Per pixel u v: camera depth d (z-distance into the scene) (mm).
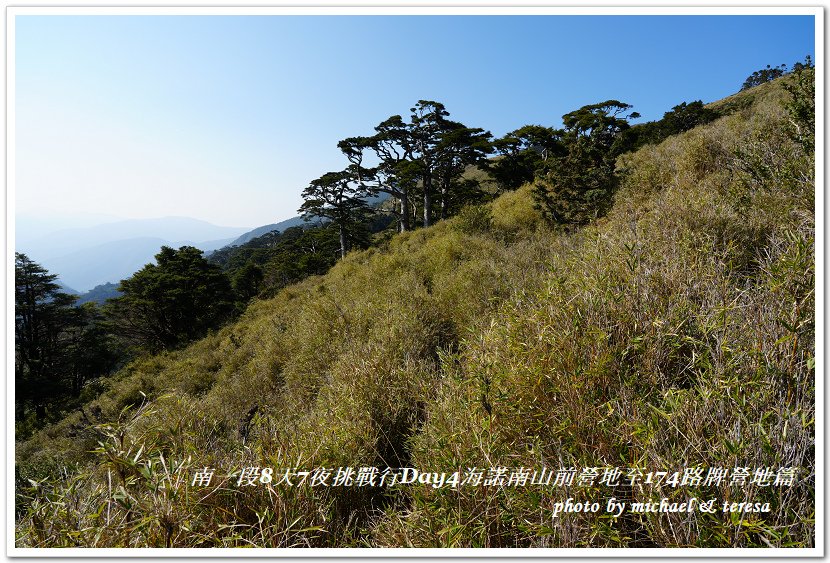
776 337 1904
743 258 3016
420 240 15891
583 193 8773
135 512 1951
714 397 1704
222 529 2062
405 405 3236
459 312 5168
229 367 10547
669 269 2695
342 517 2443
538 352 2314
